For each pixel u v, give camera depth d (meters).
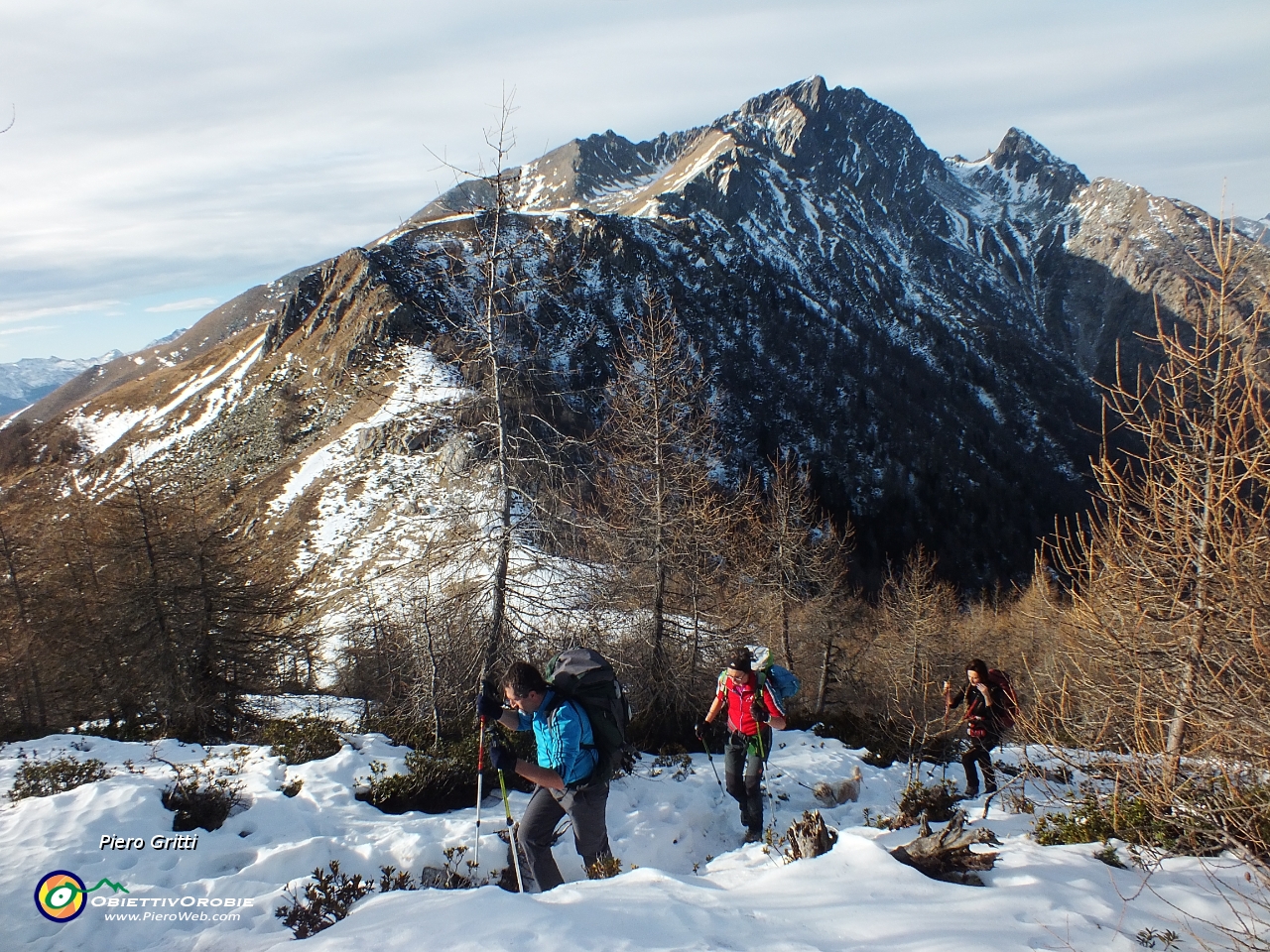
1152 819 5.17
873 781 9.84
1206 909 3.88
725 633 15.35
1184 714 4.80
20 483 91.69
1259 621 4.52
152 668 19.30
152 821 6.11
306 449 70.88
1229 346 4.97
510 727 5.21
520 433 11.16
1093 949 3.38
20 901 4.67
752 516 21.50
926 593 34.34
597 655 5.30
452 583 10.97
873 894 3.87
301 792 7.37
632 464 14.95
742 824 7.73
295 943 3.30
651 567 14.19
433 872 5.58
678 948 3.12
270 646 22.45
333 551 41.09
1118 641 5.14
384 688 13.80
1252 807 4.42
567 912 3.42
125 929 4.41
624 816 7.32
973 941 3.33
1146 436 5.44
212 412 93.06
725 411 101.31
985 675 8.40
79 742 10.08
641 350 15.80
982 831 4.39
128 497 21.20
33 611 25.73
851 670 31.83
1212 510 4.95
